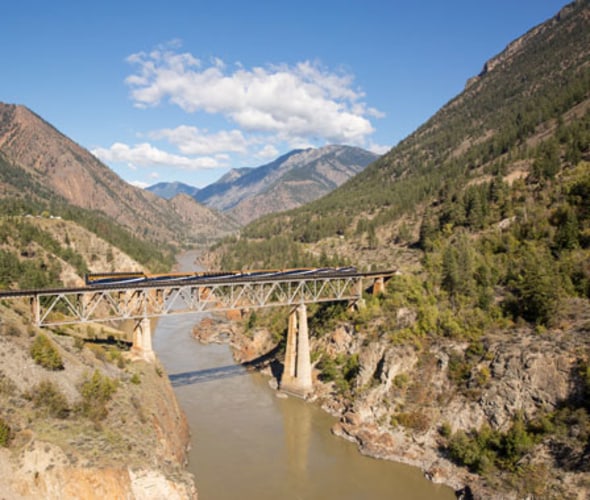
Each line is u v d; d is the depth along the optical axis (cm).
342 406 8662
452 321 8394
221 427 8000
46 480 4641
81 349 7138
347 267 11825
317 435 7838
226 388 9794
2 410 5047
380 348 8738
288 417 8494
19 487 4575
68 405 5634
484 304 8519
